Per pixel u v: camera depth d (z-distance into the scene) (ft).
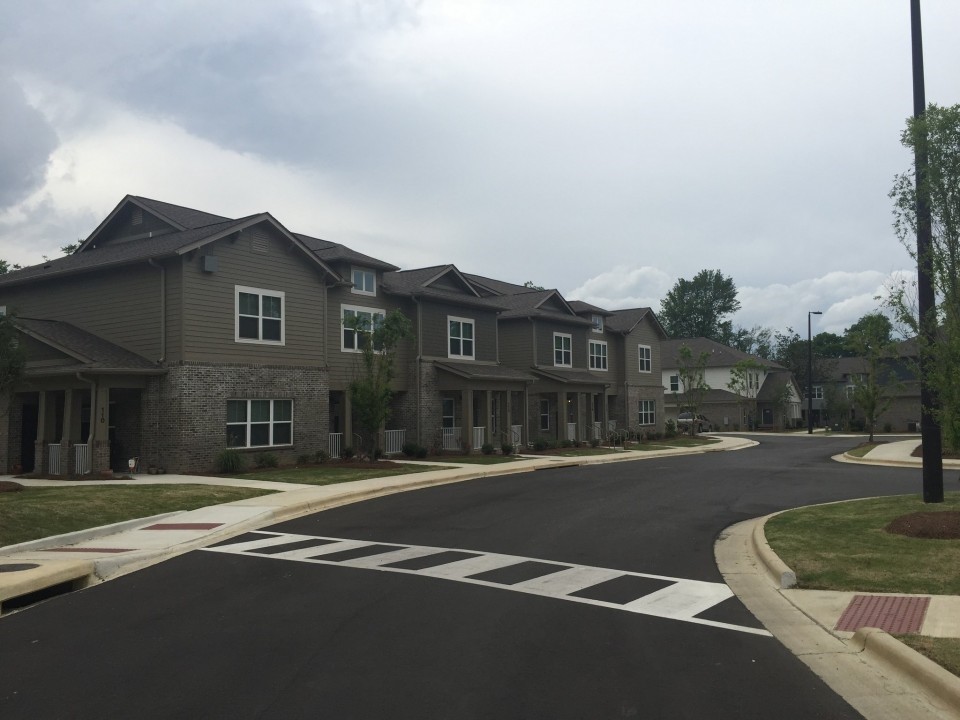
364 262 94.68
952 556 31.07
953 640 20.63
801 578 28.76
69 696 18.25
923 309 40.37
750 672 19.60
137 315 76.33
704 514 49.49
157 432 73.72
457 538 41.01
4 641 23.21
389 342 86.99
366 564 34.17
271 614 25.75
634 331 159.33
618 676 19.31
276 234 82.43
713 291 342.64
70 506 46.98
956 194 37.01
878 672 19.56
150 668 20.25
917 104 42.70
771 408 228.02
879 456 97.09
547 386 125.90
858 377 145.59
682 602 27.02
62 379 71.87
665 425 172.04
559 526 44.88
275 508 51.29
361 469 79.46
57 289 83.76
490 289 139.13
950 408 37.58
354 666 20.16
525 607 26.32
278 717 16.79
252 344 79.41
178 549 38.83
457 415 113.70
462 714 16.87
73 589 31.07
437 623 24.31
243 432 78.54
